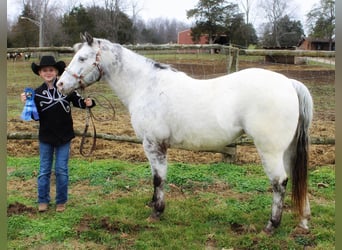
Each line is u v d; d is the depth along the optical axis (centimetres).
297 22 4688
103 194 457
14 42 3834
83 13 3922
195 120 346
